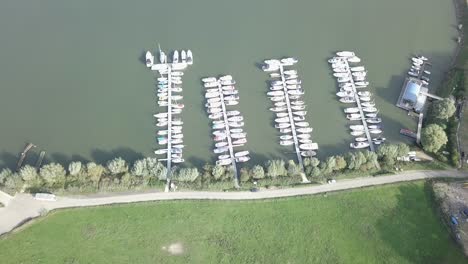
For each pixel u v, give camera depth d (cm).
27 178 15262
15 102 17925
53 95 18162
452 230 14750
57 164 15538
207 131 17212
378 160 16338
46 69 18888
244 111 17750
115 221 14900
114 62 19125
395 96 18300
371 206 15350
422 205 15350
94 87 18400
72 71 18850
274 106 17888
